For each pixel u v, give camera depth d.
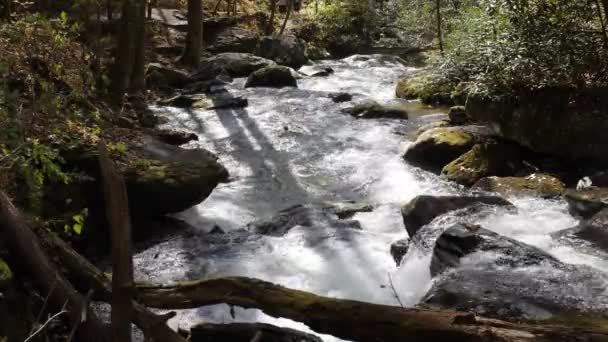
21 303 3.46
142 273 5.18
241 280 3.37
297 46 16.73
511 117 7.69
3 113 4.00
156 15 17.45
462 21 12.15
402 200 7.12
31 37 6.81
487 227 5.38
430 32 17.67
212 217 6.64
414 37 19.28
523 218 5.63
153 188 5.82
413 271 5.02
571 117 7.13
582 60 6.99
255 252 5.62
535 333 2.83
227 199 7.18
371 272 5.22
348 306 3.12
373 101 11.23
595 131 6.97
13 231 3.43
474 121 9.45
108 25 12.50
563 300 3.84
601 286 4.05
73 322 3.21
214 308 4.25
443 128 8.75
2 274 3.15
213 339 3.74
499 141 7.93
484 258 4.48
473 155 7.78
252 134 9.70
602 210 5.36
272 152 8.91
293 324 4.06
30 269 3.40
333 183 7.78
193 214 6.68
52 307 3.29
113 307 2.98
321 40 19.67
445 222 5.39
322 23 20.08
